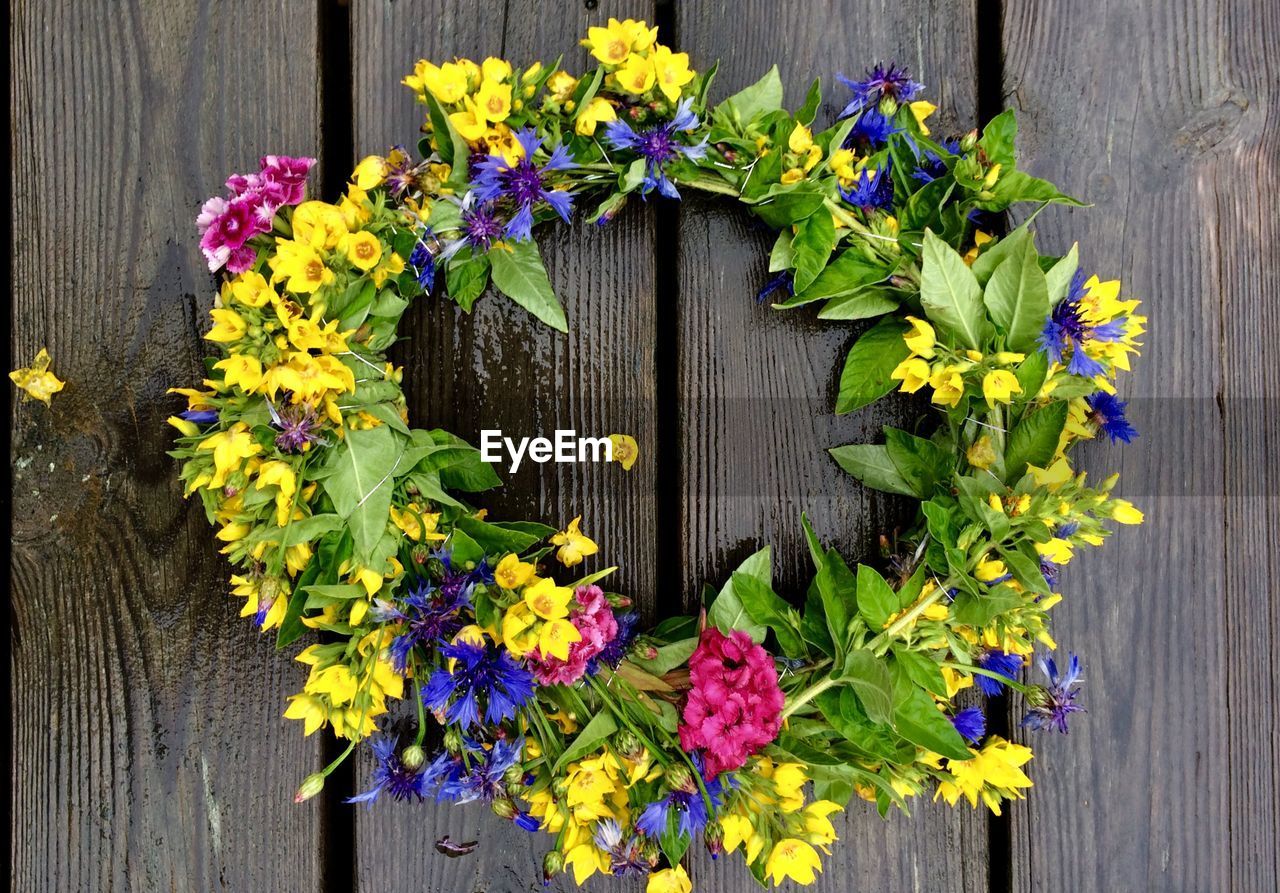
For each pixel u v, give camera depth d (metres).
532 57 0.63
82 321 0.63
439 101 0.57
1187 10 0.65
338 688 0.56
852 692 0.58
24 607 0.62
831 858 0.63
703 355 0.63
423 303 0.63
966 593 0.58
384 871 0.62
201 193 0.63
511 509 0.63
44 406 0.63
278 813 0.62
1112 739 0.64
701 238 0.63
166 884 0.62
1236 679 0.64
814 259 0.59
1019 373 0.58
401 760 0.58
